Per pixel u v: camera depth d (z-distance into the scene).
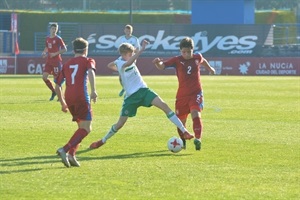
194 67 30.86
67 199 20.64
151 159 27.80
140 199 20.70
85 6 163.25
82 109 26.48
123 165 26.31
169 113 29.28
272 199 20.75
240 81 88.50
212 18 135.25
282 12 159.75
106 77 101.62
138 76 29.56
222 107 50.72
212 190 21.94
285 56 112.31
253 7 137.38
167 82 84.75
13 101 54.97
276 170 25.41
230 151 29.89
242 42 114.81
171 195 21.20
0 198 20.66
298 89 72.06
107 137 30.05
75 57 26.94
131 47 29.53
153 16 158.62
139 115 44.38
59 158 27.77
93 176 24.08
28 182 22.94
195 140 29.22
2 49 128.88
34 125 38.81
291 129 37.66
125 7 163.88
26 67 115.00
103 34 116.31
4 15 148.75
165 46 116.25
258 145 31.64
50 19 156.12
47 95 61.75
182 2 164.25
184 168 25.72
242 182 23.19
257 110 48.34
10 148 30.31
